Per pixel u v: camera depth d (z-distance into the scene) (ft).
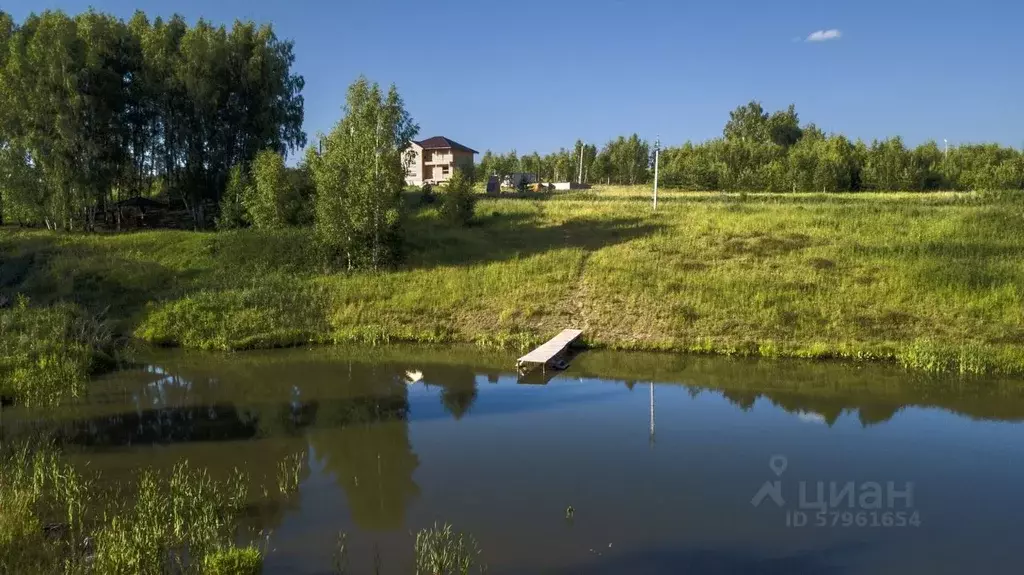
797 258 78.48
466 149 235.20
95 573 23.39
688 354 59.93
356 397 48.24
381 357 60.75
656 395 48.26
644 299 69.00
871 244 82.64
